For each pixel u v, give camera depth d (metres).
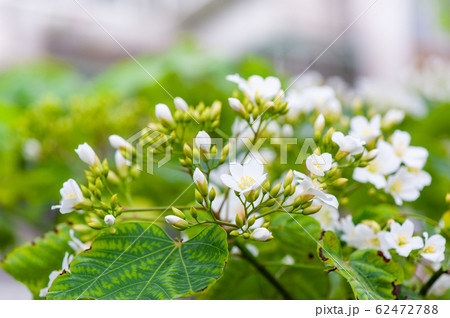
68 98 1.54
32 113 1.19
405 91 1.40
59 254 0.80
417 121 1.23
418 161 0.81
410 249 0.74
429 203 1.05
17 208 1.27
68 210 0.76
